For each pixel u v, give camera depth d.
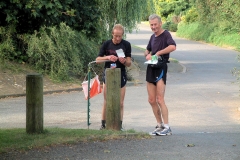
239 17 18.67
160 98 9.95
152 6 30.69
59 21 23.97
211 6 53.22
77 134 8.99
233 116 15.50
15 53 22.89
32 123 9.00
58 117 15.02
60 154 7.69
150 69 9.97
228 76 26.92
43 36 22.81
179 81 24.81
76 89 21.59
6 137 8.64
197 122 14.32
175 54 41.16
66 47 22.88
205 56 39.59
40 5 21.89
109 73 9.71
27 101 8.96
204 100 18.67
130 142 8.67
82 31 24.92
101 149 8.09
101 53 10.76
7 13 21.61
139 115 15.52
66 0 23.55
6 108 16.88
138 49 41.56
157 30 9.87
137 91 21.27
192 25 62.09
